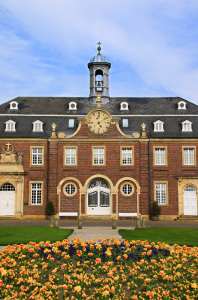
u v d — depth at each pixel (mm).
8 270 15617
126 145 39812
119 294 14055
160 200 39625
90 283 14898
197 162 40250
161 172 39844
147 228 29719
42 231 27609
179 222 36969
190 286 15000
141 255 17797
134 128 41406
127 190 39406
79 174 39281
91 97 46469
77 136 39844
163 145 40188
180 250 18531
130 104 45781
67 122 41812
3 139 39906
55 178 39000
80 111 43844
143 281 15273
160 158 40219
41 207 39250
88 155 39594
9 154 39812
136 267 16266
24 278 15273
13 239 24047
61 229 28984
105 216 38812
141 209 38906
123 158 39844
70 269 16141
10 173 39062
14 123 41000
